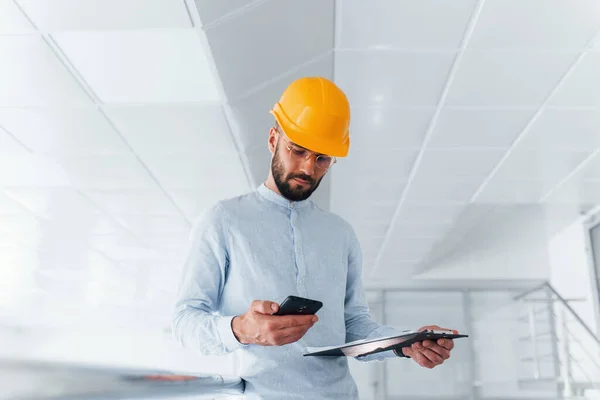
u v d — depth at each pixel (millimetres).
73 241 5945
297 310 925
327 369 1139
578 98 3158
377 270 7250
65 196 4688
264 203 1235
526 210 5254
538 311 6188
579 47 2676
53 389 473
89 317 10000
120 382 641
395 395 6727
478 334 6594
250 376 1118
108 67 2777
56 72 2830
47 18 2398
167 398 890
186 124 3395
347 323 1312
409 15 2443
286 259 1178
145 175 4223
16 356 431
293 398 1102
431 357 1101
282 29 2500
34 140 3643
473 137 3664
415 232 5879
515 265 6219
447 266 6824
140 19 2389
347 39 2629
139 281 7656
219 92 3006
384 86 3041
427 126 3514
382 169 4195
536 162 4105
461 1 2350
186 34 2500
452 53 2727
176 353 9875
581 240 5559
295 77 2910
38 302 9039
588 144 3779
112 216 5172
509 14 2432
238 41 2561
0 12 2373
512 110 3299
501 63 2811
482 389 6453
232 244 1167
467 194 4797
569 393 5762
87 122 3375
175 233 5645
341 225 1304
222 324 983
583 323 5598
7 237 5840
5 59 2727
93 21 2408
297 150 1208
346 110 1277
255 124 3381
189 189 4500
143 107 3184
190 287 1135
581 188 4688
